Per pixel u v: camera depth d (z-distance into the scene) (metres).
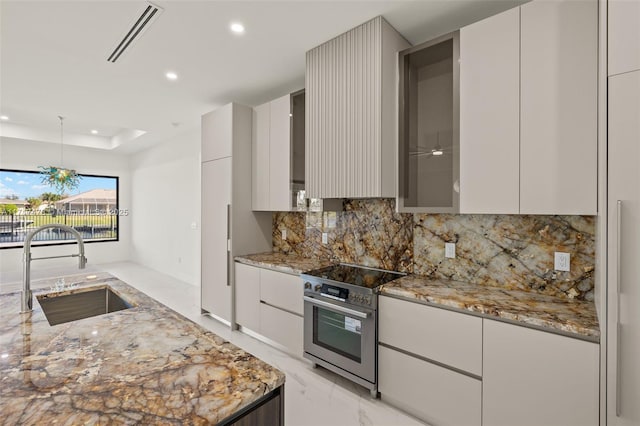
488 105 1.86
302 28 2.29
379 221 2.80
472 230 2.25
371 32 2.21
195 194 5.33
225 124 3.54
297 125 3.14
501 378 1.66
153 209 6.57
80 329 1.29
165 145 6.11
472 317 1.75
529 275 2.01
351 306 2.28
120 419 0.75
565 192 1.62
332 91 2.45
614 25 1.21
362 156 2.27
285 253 3.67
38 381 0.90
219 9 2.06
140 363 1.02
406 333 2.03
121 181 7.40
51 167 5.85
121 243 7.42
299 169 3.13
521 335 1.59
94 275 2.32
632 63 1.18
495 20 1.84
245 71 2.99
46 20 2.16
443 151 2.08
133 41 2.45
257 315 3.19
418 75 2.19
